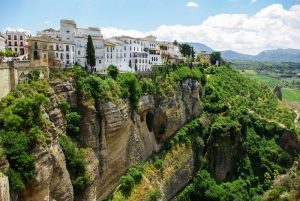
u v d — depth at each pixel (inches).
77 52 3700.8
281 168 4325.8
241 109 4803.2
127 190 3243.1
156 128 3988.7
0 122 2103.8
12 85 2395.4
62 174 2368.4
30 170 2041.1
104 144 3061.0
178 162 4008.4
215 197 3855.8
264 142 4579.2
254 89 5895.7
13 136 2053.4
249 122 4692.4
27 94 2426.2
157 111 3941.9
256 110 5068.9
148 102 3782.0
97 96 3019.2
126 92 3388.3
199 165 4239.7
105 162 3065.9
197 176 4074.8
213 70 5743.1
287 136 4630.9
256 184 4222.4
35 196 2096.5
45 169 2150.6
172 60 5610.2
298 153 4594.0
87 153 2859.3
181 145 4158.5
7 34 4156.0
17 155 2016.5
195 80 4690.0
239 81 5871.1
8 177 1927.9
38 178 2086.6
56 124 2591.0
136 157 3531.0
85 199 2733.8
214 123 4441.4
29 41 3147.1
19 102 2191.2
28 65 2667.3
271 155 4409.5
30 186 2062.0
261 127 4687.5
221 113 4702.3
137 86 3558.1
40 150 2128.4
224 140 4288.9
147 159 3762.3
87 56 3531.0
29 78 2591.0
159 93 3983.8
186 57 6279.5
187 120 4493.1
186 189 3988.7
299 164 3683.6
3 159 1894.7
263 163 4345.5
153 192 3437.5
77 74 3004.4
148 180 3508.9
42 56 3179.1
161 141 4045.3
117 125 3144.7
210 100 4872.0
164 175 3752.5
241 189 4057.6
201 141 4328.3
